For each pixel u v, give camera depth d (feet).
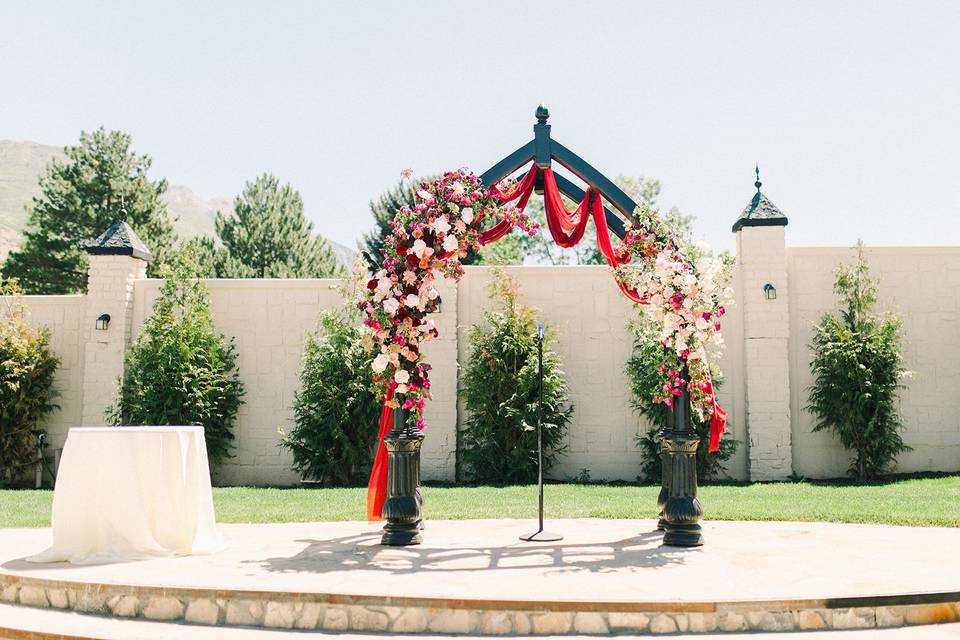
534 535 24.81
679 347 24.21
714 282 25.58
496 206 25.08
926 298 46.73
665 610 16.11
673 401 24.64
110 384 48.52
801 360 46.91
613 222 27.20
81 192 97.96
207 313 47.98
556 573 19.15
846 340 45.14
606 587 17.48
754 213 46.80
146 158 103.09
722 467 45.91
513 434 45.93
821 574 18.86
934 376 46.42
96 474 21.91
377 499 26.68
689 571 19.35
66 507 21.58
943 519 28.04
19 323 48.78
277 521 30.14
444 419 47.11
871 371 44.47
